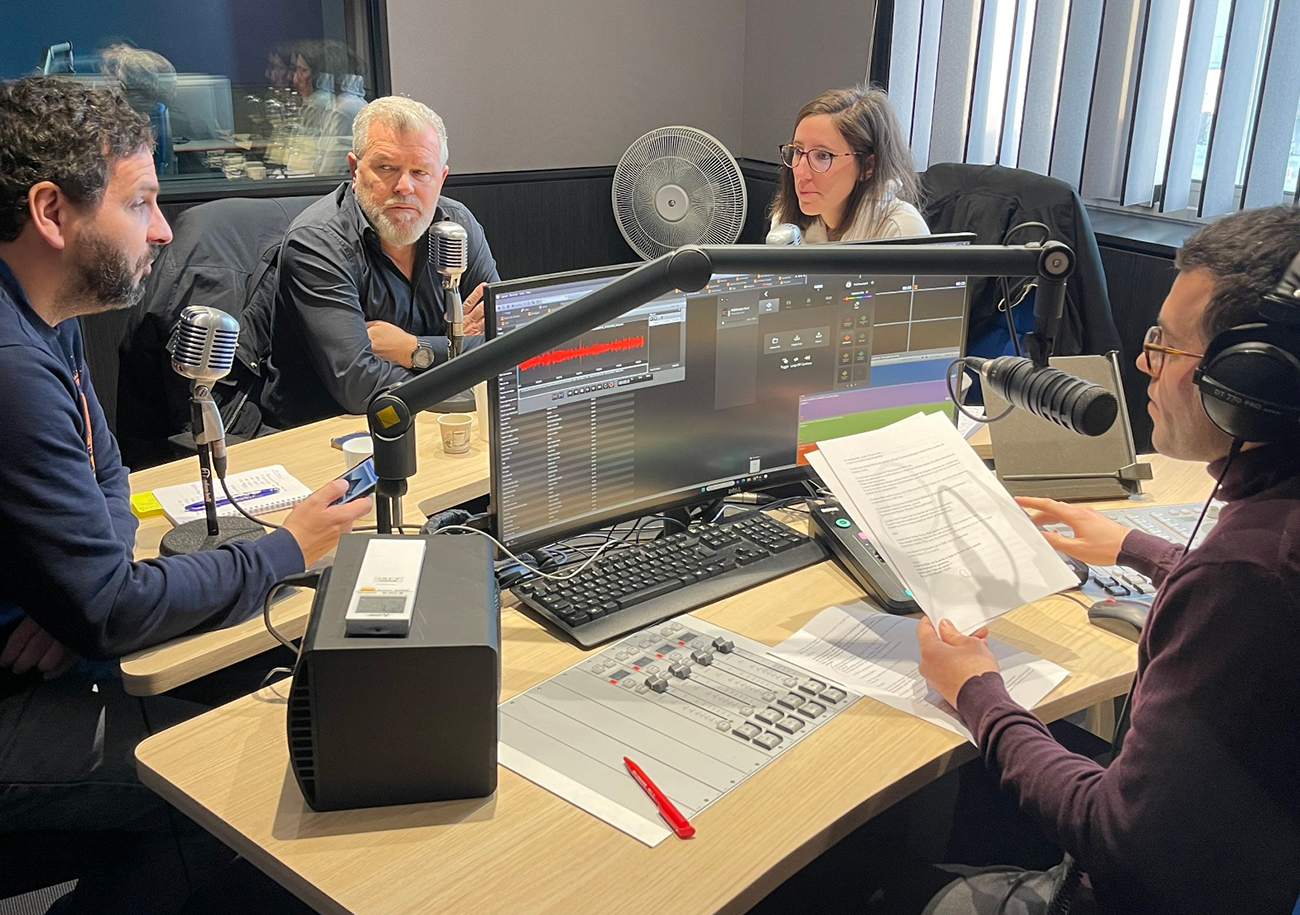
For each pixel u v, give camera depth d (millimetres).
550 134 4168
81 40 3158
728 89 4461
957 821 1522
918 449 1482
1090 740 1617
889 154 2822
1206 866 984
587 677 1350
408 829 1103
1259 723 960
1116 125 3117
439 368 1259
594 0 4094
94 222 1450
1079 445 1865
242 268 2623
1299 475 1019
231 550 1514
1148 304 2953
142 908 1712
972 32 3373
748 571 1595
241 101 3398
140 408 2566
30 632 1569
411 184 2588
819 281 1664
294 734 1108
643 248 3779
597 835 1096
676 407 1617
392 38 3762
